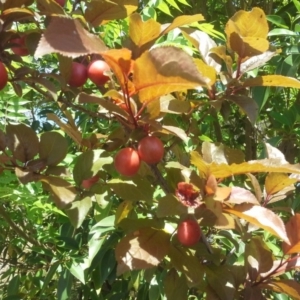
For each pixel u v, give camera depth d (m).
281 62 0.91
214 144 0.52
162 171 0.61
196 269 0.48
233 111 1.08
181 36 0.87
